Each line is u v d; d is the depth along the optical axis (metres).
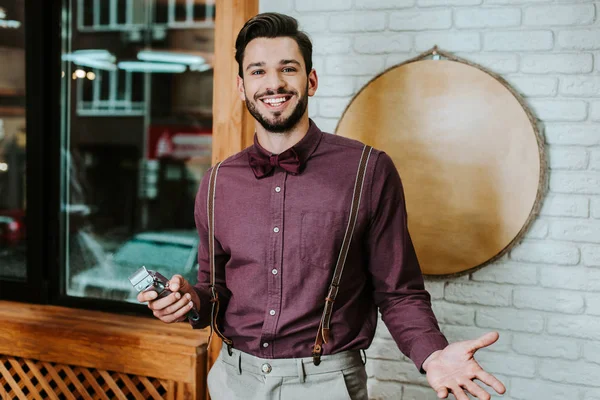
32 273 2.41
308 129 1.30
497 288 1.84
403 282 1.27
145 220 3.02
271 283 1.25
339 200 1.24
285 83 1.22
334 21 1.94
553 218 1.78
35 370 2.16
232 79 1.96
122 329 2.08
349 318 1.26
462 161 1.81
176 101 2.99
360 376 1.28
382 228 1.26
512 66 1.78
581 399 1.78
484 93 1.78
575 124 1.74
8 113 2.48
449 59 1.82
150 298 1.19
